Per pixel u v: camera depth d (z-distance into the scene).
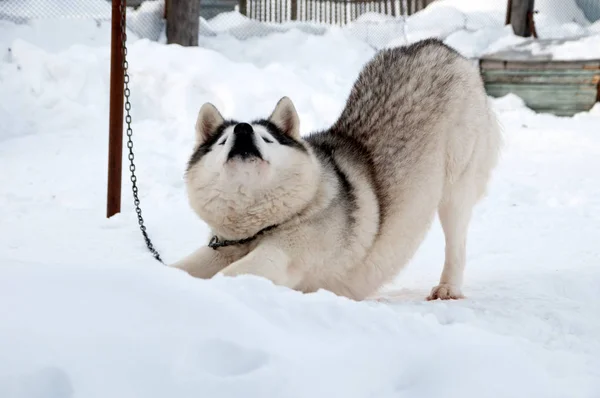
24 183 9.11
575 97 16.52
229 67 13.34
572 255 6.57
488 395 2.56
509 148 12.54
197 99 12.68
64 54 13.34
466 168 5.48
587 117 16.00
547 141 13.25
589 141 13.22
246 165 4.24
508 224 7.92
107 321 2.60
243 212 4.48
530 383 2.69
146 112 12.58
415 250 5.30
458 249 5.50
